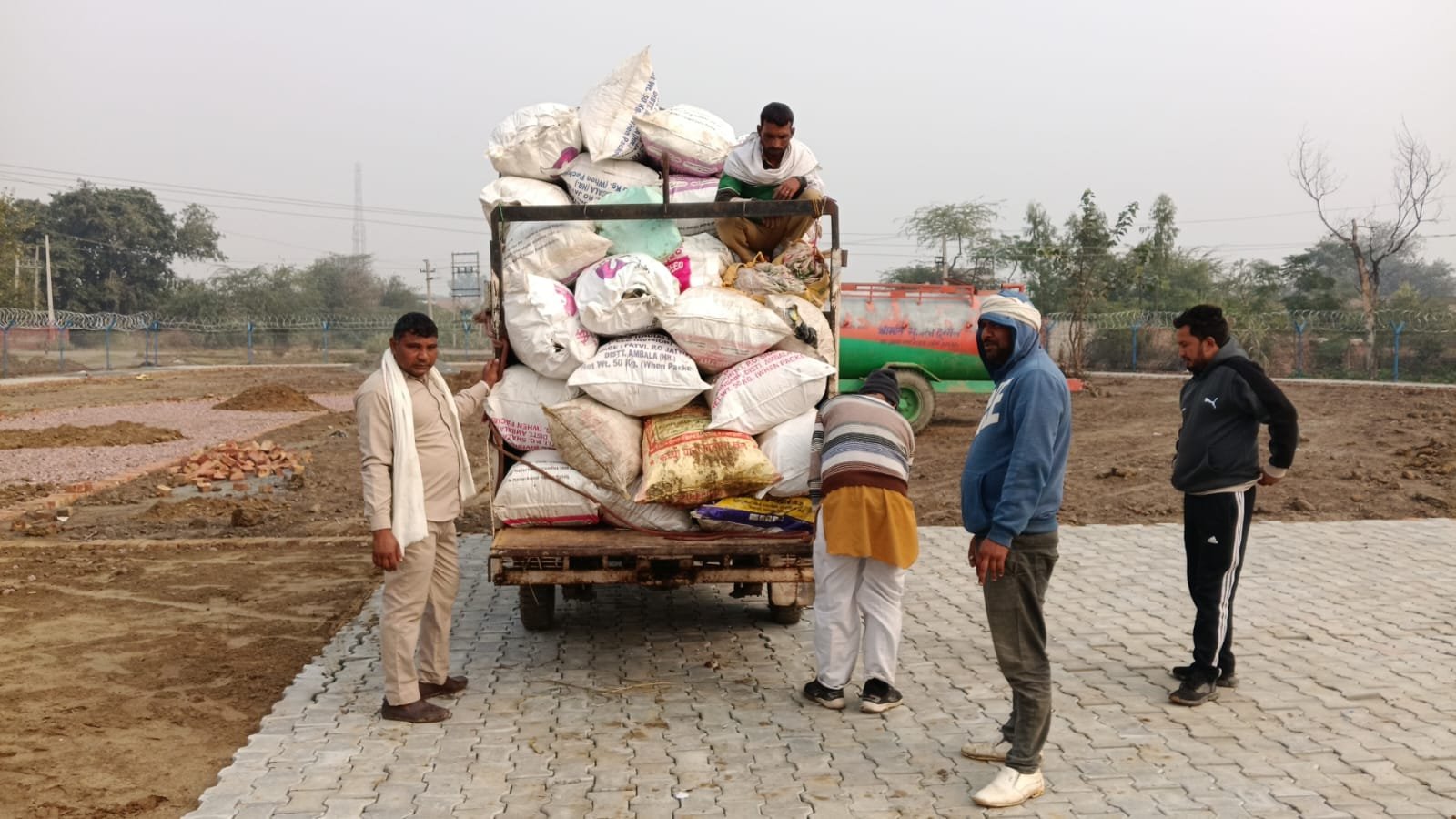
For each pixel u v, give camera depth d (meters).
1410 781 4.48
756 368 6.00
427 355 5.22
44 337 50.03
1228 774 4.57
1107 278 33.16
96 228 71.75
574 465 5.95
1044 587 4.34
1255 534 9.69
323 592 7.94
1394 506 11.22
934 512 11.20
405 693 5.25
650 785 4.50
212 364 49.25
